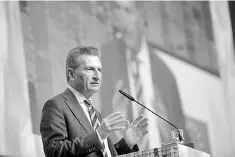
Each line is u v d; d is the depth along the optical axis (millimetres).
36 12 10375
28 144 9453
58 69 10375
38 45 10195
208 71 12945
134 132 6449
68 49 10695
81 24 11086
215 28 13430
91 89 6375
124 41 11734
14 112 9453
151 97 11711
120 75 11406
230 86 13156
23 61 9867
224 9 13695
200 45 13031
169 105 11945
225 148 12492
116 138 10562
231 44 13531
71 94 6348
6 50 9711
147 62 11953
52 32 10508
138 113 11359
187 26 12977
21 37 9984
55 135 5797
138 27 12109
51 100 6160
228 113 12852
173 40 12625
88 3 11344
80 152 5539
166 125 11680
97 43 11266
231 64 13359
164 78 12125
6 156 9055
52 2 10695
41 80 10023
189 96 12391
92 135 5582
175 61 12461
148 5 12469
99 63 6508
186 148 5195
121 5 11969
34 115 9703
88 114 6328
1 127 9234
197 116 12328
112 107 11055
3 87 9469
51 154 5617
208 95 12711
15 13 10047
